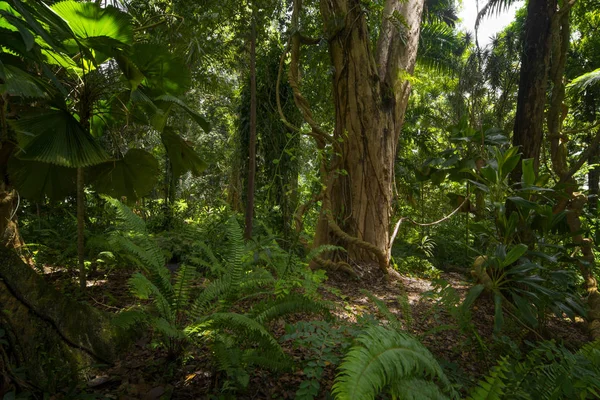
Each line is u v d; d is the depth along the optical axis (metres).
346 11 6.82
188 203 10.65
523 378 2.45
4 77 2.34
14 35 2.90
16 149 4.16
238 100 10.16
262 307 2.90
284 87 8.62
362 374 1.49
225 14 7.12
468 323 3.46
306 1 8.05
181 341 2.95
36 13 2.73
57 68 4.07
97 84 4.00
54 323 2.63
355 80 6.93
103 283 4.77
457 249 9.68
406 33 7.27
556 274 4.82
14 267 2.54
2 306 2.40
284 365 2.53
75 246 5.12
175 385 2.66
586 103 11.89
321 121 9.45
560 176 6.41
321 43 7.16
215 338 2.66
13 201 4.99
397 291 6.11
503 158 5.46
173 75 4.30
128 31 3.70
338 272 6.57
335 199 7.10
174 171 5.39
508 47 7.81
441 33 12.28
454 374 2.83
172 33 6.31
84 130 3.62
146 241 3.31
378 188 6.98
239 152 9.59
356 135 6.95
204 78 8.91
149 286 2.85
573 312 4.67
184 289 3.23
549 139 6.54
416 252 9.31
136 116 4.89
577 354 2.76
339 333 2.72
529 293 4.52
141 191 5.13
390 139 7.12
